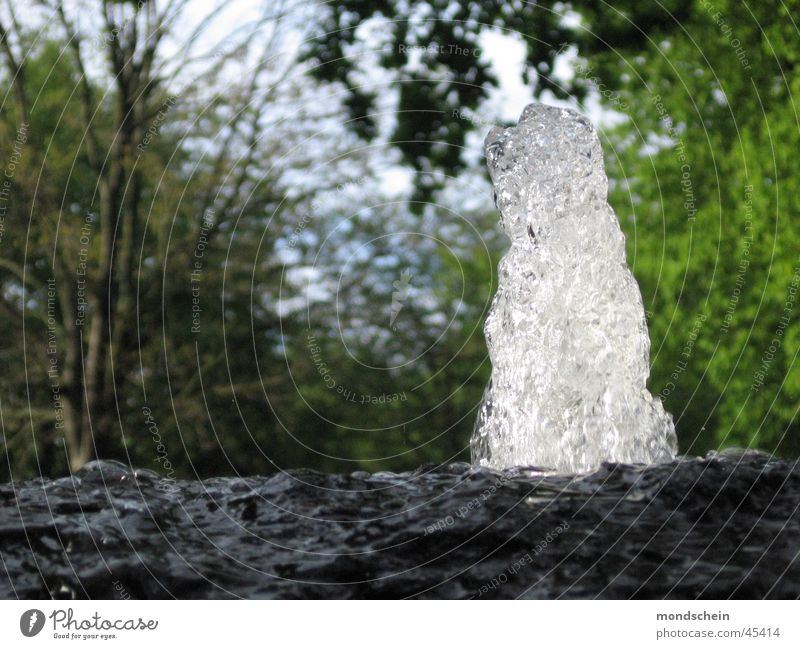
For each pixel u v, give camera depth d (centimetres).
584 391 232
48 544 147
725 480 167
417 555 145
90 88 763
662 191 766
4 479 845
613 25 612
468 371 1026
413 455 1014
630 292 240
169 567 140
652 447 231
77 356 753
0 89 739
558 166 243
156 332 852
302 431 965
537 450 229
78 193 811
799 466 176
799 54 696
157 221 829
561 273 238
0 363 835
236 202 840
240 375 911
